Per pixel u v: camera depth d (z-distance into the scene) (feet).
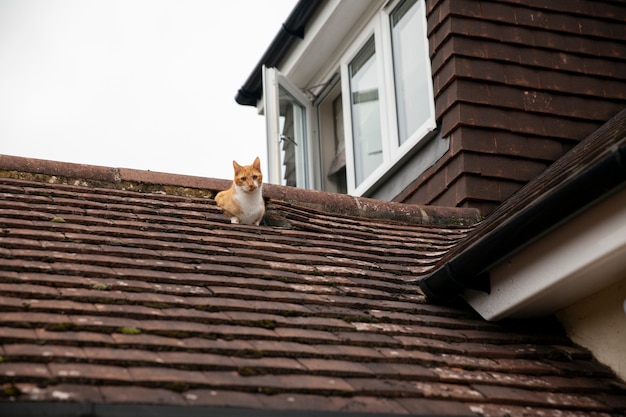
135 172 24.09
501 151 29.96
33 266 16.38
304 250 21.53
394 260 22.53
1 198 20.43
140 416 11.89
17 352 12.68
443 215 27.40
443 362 16.52
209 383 13.09
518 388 16.28
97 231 19.42
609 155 15.58
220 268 18.78
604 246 16.52
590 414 15.96
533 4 32.63
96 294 15.69
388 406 13.88
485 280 19.27
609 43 33.09
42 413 11.41
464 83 30.60
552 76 31.73
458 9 31.58
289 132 44.75
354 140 41.39
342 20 40.96
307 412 12.97
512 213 19.75
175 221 21.72
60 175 23.03
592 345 18.79
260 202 23.41
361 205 26.45
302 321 16.76
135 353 13.62
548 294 18.30
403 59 36.78
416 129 35.04
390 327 17.75
